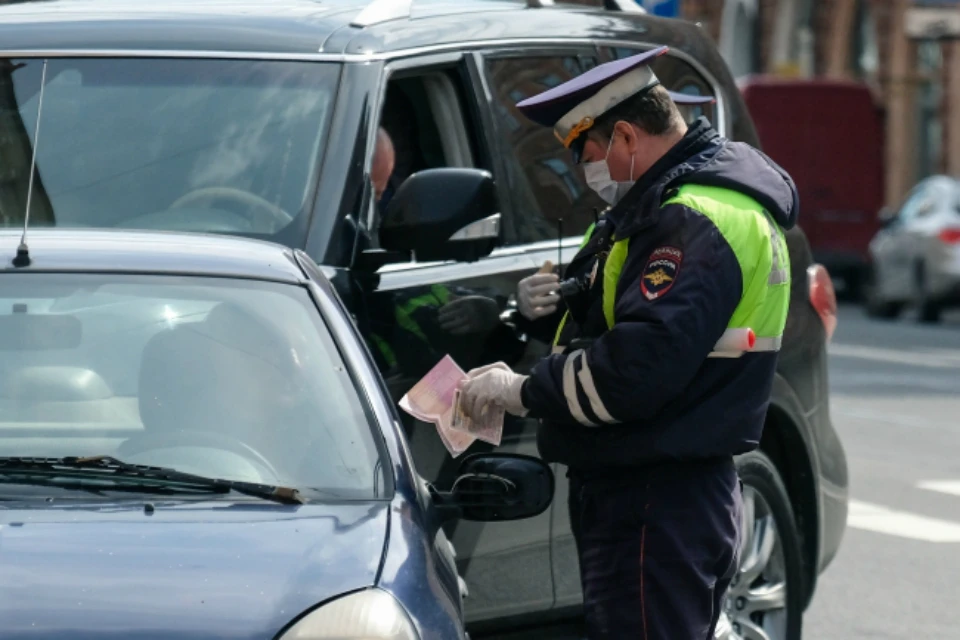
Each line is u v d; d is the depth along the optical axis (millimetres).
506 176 14172
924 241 63312
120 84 13438
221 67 13461
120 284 10359
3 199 13172
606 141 11406
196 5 14445
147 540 8695
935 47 103438
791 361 15828
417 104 14227
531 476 10227
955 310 71812
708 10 115938
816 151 75938
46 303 10211
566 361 11078
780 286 11211
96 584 8289
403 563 8836
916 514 25297
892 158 103250
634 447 11070
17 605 8102
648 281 10852
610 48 15617
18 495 9242
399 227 12484
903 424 34688
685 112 16156
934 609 19594
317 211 12648
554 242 14469
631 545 11242
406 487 9766
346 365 10305
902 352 51438
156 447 9703
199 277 10508
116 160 13133
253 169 12945
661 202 11031
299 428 9898
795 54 110125
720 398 11062
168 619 8133
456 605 9055
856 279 77000
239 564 8547
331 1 14820
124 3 14641
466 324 13266
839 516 16891
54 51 13602
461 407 11734
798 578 15570
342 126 12977
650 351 10703
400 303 12789
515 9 15227
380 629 8266
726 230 10867
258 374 10078
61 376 9930
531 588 13664
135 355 10062
